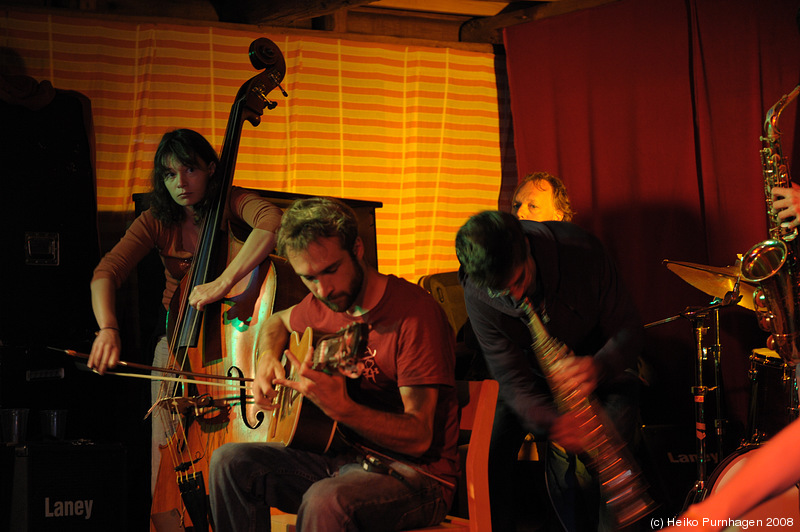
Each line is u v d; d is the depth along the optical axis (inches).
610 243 170.9
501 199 191.8
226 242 124.0
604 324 106.7
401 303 87.3
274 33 173.9
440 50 186.5
